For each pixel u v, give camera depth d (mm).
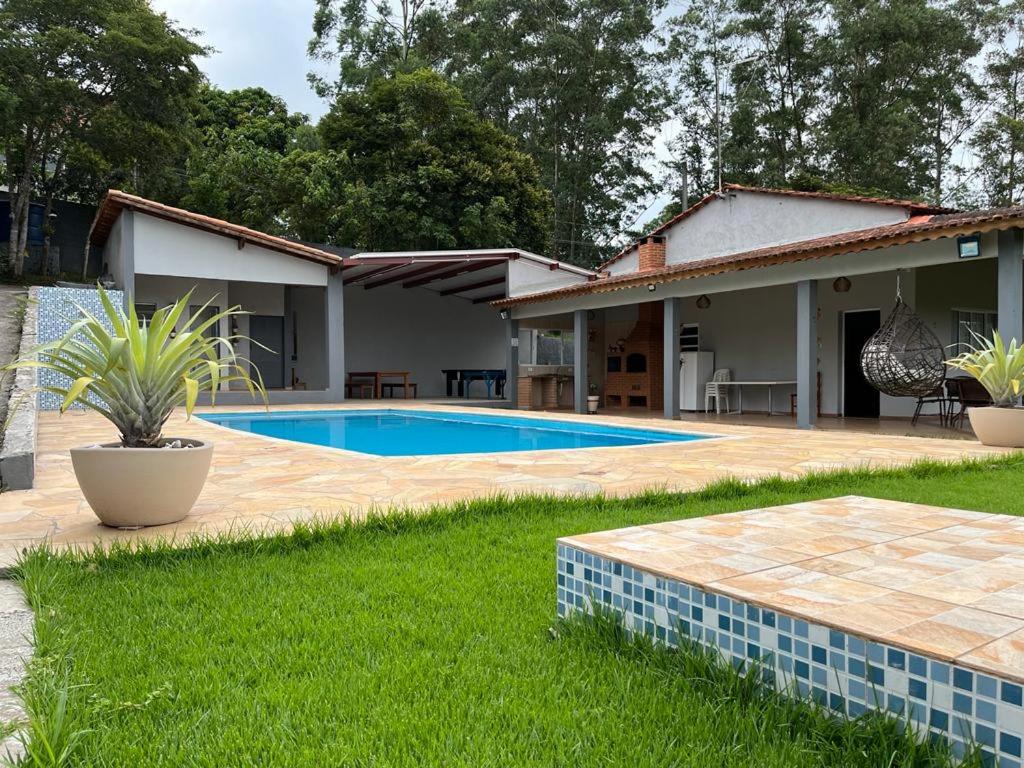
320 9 30438
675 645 2014
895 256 8906
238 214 24281
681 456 6590
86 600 2527
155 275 14203
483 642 2182
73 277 21750
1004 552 2270
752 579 1966
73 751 1499
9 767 1418
